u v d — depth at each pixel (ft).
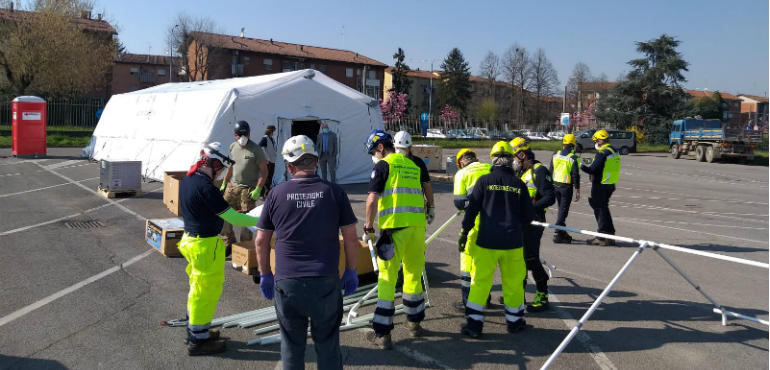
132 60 262.88
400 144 17.31
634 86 204.23
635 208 48.32
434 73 355.15
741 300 21.27
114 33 141.69
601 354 15.84
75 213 36.11
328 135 51.78
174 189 35.76
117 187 42.93
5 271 22.50
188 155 48.75
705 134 125.18
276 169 50.44
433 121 270.87
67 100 128.77
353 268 12.68
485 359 15.35
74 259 24.77
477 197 16.49
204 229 14.76
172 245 25.59
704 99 272.92
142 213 36.65
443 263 25.89
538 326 18.04
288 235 11.66
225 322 17.34
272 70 249.14
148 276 22.47
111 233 30.45
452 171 61.41
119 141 65.67
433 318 18.57
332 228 11.92
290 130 51.29
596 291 22.11
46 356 14.88
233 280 22.12
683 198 56.70
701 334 17.54
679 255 29.17
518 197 16.65
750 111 424.46
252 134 49.32
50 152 86.28
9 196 42.45
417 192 16.53
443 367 14.80
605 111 210.59
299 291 11.44
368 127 56.75
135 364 14.53
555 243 31.73
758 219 43.45
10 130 111.55
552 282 23.41
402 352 15.74
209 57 219.20
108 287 20.92
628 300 21.02
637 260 27.71
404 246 16.17
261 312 18.33
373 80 277.23
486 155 119.44
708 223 40.81
